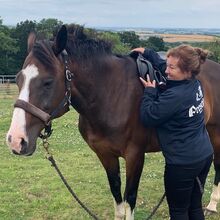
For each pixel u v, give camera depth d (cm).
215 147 586
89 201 674
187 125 388
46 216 616
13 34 5525
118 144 475
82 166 900
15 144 386
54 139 1194
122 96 468
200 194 416
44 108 405
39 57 404
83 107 460
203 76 551
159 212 621
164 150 398
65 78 423
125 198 495
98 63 457
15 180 794
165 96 383
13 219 605
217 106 561
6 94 2706
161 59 495
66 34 411
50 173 841
